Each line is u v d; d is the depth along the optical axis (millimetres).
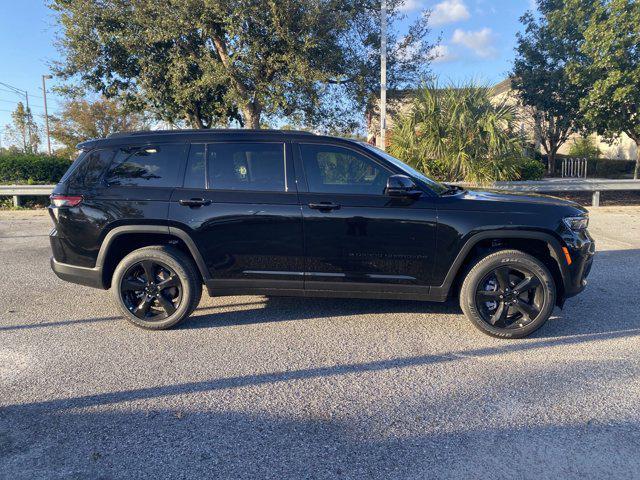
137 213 4602
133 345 4406
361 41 15242
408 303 5586
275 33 12625
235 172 4652
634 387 3545
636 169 17047
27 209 13977
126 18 13609
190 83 14156
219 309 5414
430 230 4434
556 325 4840
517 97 21484
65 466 2707
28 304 5578
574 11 18312
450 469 2664
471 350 4266
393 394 3494
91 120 35219
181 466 2709
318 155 4605
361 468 2684
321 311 5324
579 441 2904
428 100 12484
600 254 7934
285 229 4527
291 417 3203
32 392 3533
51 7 14031
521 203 4492
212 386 3631
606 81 14086
